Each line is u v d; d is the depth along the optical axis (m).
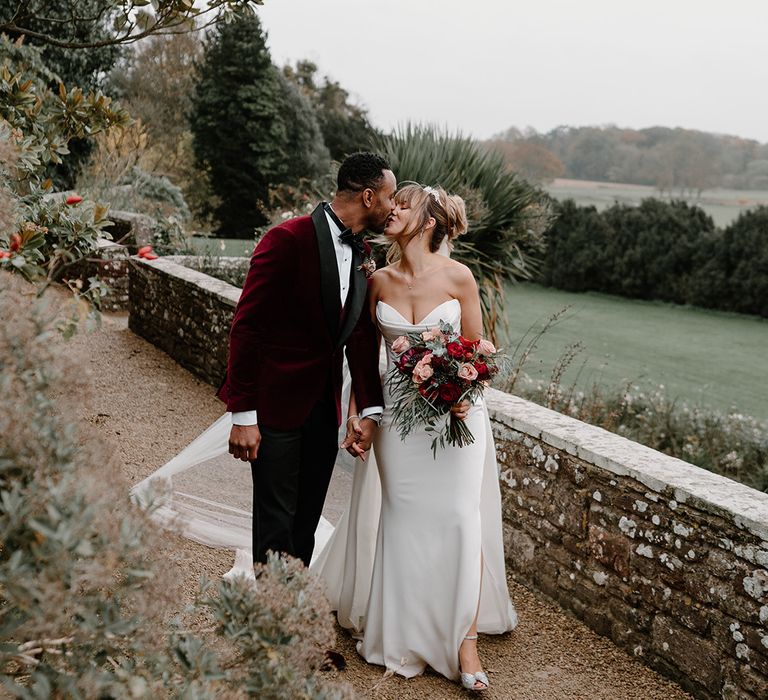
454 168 8.51
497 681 2.98
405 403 2.93
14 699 1.25
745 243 19.25
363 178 2.92
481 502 3.24
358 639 3.27
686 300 20.30
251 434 2.88
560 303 19.88
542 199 9.49
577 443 3.39
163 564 1.45
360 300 2.99
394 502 3.04
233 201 31.16
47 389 1.47
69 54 11.36
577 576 3.42
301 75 41.16
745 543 2.71
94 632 1.29
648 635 3.09
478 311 3.12
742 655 2.71
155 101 30.27
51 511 1.19
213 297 6.52
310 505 3.10
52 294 1.67
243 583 1.62
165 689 1.37
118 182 13.85
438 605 2.96
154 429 5.43
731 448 7.07
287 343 2.94
